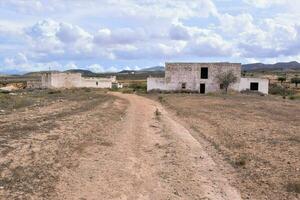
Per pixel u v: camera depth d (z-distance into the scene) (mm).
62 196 12648
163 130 28031
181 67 87875
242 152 20094
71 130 25312
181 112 41188
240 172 16469
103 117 33875
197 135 26062
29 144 19938
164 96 72062
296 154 19453
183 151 20562
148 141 23531
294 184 14461
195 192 13852
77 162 17125
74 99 59125
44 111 37875
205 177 15773
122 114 38500
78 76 120125
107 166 16812
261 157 18859
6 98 54625
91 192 13266
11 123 27719
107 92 90438
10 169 15133
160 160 18562
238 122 32031
